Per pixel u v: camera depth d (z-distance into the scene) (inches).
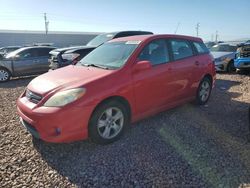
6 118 203.9
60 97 134.6
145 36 185.2
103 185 115.6
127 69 158.9
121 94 152.4
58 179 120.2
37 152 145.1
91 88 140.7
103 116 148.7
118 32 387.2
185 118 194.9
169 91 187.0
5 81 422.3
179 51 200.4
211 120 190.5
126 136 163.5
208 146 148.7
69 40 1886.1
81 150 146.5
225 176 119.3
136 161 134.0
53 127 132.7
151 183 116.0
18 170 127.6
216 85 334.3
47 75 166.1
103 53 185.9
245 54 419.5
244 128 174.4
